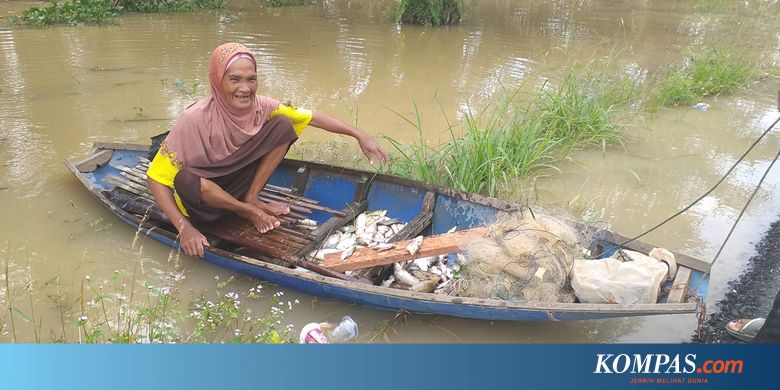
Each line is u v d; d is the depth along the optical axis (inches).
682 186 209.0
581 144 237.1
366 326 140.2
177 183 151.5
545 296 126.3
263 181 165.5
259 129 159.0
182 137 149.8
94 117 250.5
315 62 335.9
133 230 173.0
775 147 241.9
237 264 145.9
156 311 134.7
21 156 214.2
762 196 201.5
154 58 331.3
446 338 137.1
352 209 172.7
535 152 214.4
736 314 141.8
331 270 144.0
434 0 428.8
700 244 171.9
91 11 401.4
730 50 360.8
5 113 250.1
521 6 536.1
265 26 418.3
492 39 406.9
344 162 222.8
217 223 164.7
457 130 250.2
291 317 142.7
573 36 421.1
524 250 130.0
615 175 217.3
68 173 203.2
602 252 145.0
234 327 136.9
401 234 155.9
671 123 265.6
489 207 159.5
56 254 161.0
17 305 140.7
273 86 294.0
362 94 289.6
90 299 144.0
